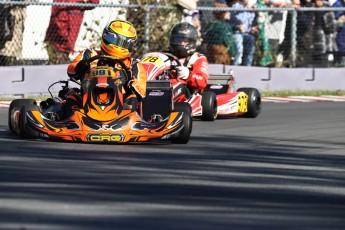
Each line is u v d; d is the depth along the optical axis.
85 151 20.70
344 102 36.59
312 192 16.89
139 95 23.05
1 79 33.31
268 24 40.59
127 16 37.31
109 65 22.95
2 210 13.89
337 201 16.08
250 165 20.02
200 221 13.77
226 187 16.97
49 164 18.69
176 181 17.34
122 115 21.97
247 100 30.33
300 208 15.28
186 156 20.91
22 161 18.98
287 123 28.84
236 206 15.16
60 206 14.36
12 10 34.69
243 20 39.56
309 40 41.34
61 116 23.14
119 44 23.20
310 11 41.16
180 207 14.79
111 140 21.53
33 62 35.81
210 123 28.44
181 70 27.41
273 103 35.59
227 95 29.81
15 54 35.06
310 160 21.22
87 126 21.66
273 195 16.41
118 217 13.75
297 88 40.19
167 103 24.27
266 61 40.62
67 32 36.19
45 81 34.59
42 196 15.12
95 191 15.81
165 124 22.28
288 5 41.06
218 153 21.72
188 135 22.81
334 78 41.06
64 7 35.91
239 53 39.62
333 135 26.02
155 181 17.20
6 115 28.83
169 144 22.81
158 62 27.12
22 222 13.09
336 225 14.04
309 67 41.34
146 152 21.09
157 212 14.28
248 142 24.05
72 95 23.03
